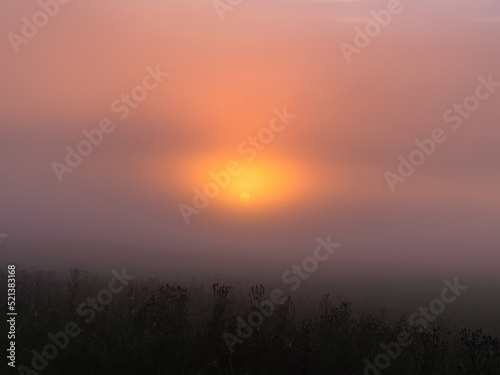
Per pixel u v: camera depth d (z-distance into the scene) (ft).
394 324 59.21
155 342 43.98
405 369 42.24
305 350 42.11
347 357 43.50
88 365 40.73
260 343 43.32
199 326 51.65
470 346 40.04
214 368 41.65
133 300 62.18
